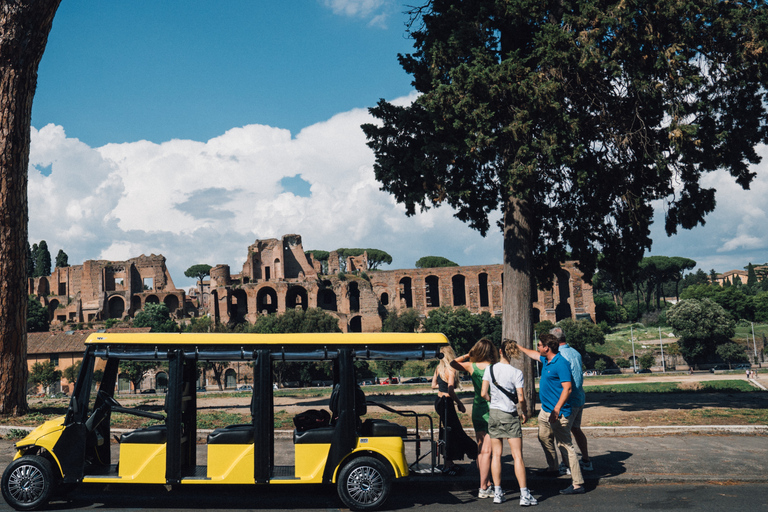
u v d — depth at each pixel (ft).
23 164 48.26
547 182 63.00
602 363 270.67
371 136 54.70
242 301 335.06
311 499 25.25
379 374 127.95
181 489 26.50
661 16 44.57
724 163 50.90
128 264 353.10
